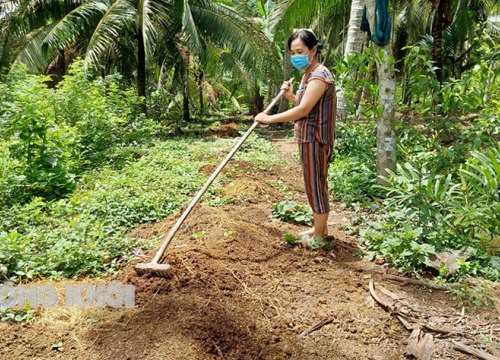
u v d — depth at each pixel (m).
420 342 2.69
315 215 4.04
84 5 11.19
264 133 13.41
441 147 5.69
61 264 3.44
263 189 5.79
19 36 12.12
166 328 2.63
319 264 3.70
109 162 7.20
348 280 3.45
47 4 11.83
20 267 3.29
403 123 6.95
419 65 7.75
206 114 23.75
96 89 8.38
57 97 7.71
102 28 10.49
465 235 4.06
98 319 2.75
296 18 11.41
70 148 6.31
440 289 3.37
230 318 2.80
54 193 5.46
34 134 5.62
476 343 2.74
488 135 5.78
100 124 7.93
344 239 4.33
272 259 3.75
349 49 8.48
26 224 4.22
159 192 5.25
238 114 24.09
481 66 6.12
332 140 3.91
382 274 3.58
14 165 5.32
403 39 17.78
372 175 6.04
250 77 15.16
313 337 2.77
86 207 4.60
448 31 15.16
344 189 5.70
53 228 4.25
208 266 3.41
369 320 2.96
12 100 7.45
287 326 2.86
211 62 14.53
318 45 3.87
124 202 4.73
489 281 3.42
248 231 4.19
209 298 2.99
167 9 11.72
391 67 5.56
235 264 3.55
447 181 4.02
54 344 2.52
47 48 10.93
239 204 5.26
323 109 3.80
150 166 6.59
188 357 2.43
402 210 4.23
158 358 2.41
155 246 3.86
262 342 2.66
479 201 3.99
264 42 12.95
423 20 16.19
